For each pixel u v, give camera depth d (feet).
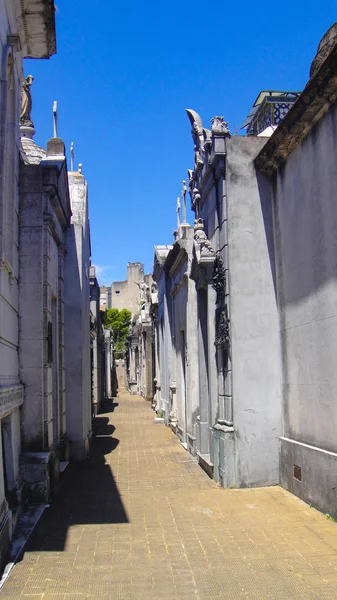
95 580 18.40
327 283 25.49
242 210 32.76
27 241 30.86
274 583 17.83
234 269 32.32
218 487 32.01
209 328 36.70
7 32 25.14
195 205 41.09
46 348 30.78
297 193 29.09
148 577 18.61
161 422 69.82
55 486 32.35
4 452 26.25
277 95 38.29
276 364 32.14
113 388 134.62
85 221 49.62
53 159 34.06
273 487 31.19
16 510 25.09
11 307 27.45
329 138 25.17
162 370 74.59
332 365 24.91
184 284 50.62
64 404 41.75
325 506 25.11
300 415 28.89
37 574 18.98
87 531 23.95
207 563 19.75
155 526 24.54
